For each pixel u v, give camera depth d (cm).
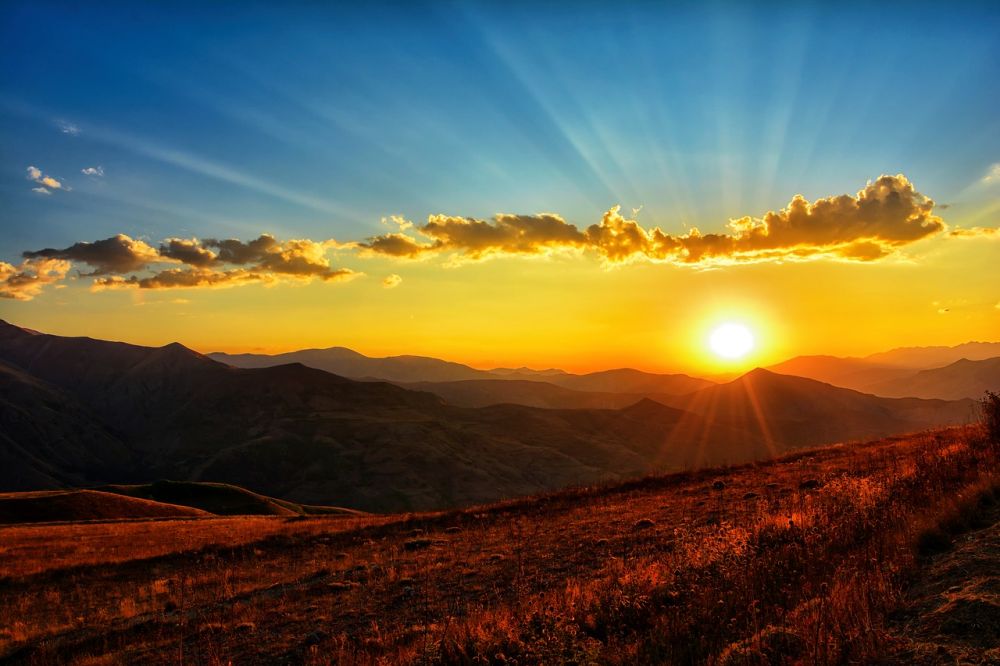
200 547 3023
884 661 539
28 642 1653
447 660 920
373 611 1495
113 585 2386
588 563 1653
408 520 3322
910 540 859
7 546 3534
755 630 679
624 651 768
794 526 1170
